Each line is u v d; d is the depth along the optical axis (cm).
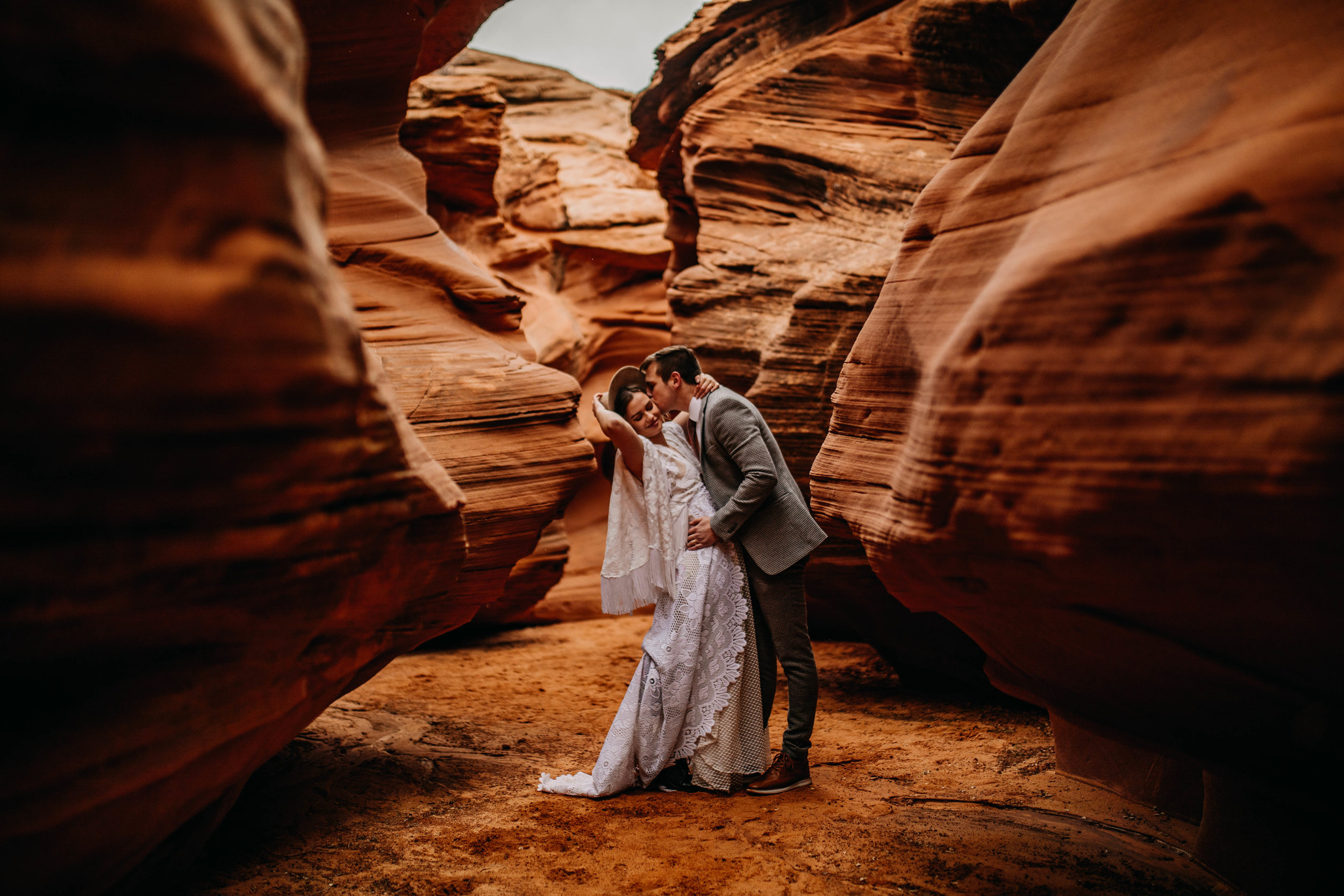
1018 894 231
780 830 288
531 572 774
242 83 96
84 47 89
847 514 243
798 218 668
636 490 366
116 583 117
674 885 242
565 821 302
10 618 111
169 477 109
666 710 339
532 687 560
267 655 165
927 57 627
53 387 93
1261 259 128
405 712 480
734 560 358
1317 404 119
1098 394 147
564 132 1373
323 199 125
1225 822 242
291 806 312
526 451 378
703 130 701
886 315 238
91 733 136
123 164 94
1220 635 157
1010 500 165
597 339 1119
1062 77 191
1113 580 156
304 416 115
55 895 149
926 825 291
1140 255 143
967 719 464
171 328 94
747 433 358
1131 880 240
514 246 1035
